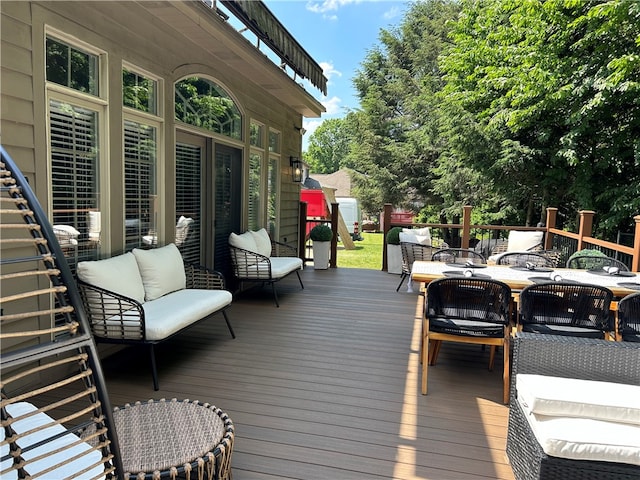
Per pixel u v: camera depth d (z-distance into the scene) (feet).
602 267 13.26
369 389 9.36
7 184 3.72
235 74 17.10
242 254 16.69
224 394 8.99
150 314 10.01
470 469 6.62
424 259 18.62
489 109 32.19
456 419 8.14
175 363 10.65
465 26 35.24
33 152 8.49
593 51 27.09
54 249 3.50
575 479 5.23
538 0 27.07
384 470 6.54
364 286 20.53
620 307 8.68
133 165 11.71
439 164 48.70
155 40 12.03
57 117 9.27
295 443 7.21
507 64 32.12
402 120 54.70
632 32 24.86
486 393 9.30
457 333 9.24
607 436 5.28
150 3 11.00
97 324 9.37
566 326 9.24
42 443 3.34
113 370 10.15
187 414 6.39
